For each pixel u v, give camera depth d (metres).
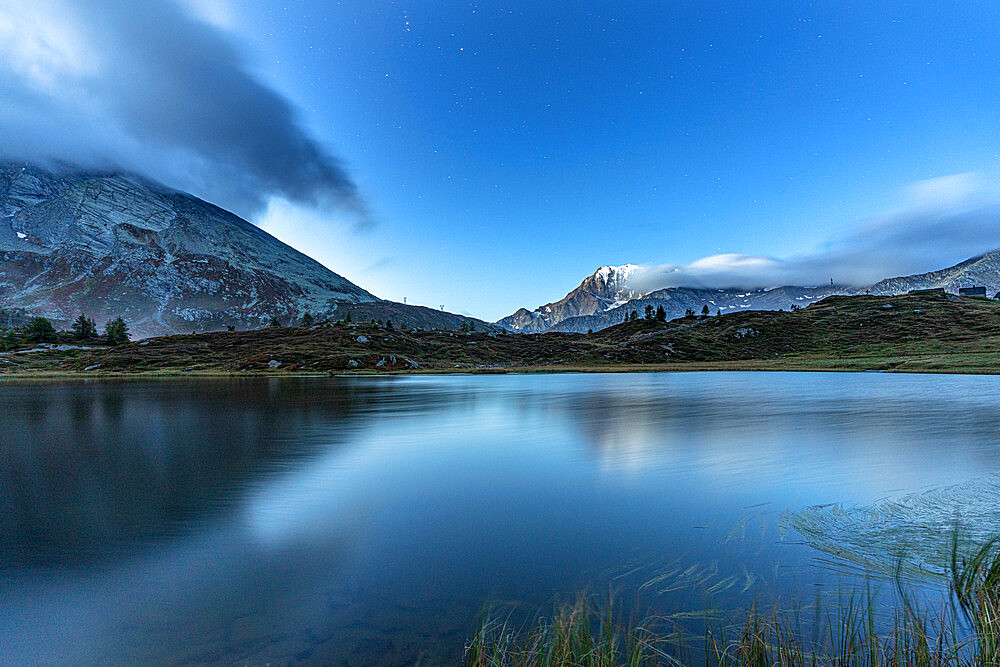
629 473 12.71
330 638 5.24
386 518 9.43
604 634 5.00
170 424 23.52
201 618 5.73
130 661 4.92
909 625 5.02
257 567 7.19
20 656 5.04
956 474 11.84
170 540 8.34
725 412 25.66
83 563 7.39
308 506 10.22
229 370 94.38
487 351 133.38
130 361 102.56
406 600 6.09
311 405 32.62
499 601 5.99
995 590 5.54
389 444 17.55
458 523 9.06
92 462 14.77
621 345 133.75
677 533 8.33
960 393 34.91
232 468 13.80
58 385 59.66
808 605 5.64
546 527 8.79
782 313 148.50
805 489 10.77
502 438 18.55
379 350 118.69
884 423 20.67
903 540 7.64
